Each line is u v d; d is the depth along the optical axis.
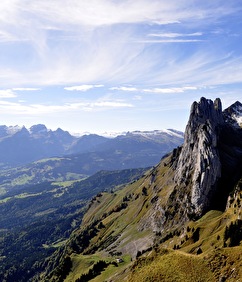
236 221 136.50
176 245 178.25
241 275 91.06
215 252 104.06
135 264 119.44
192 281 97.81
